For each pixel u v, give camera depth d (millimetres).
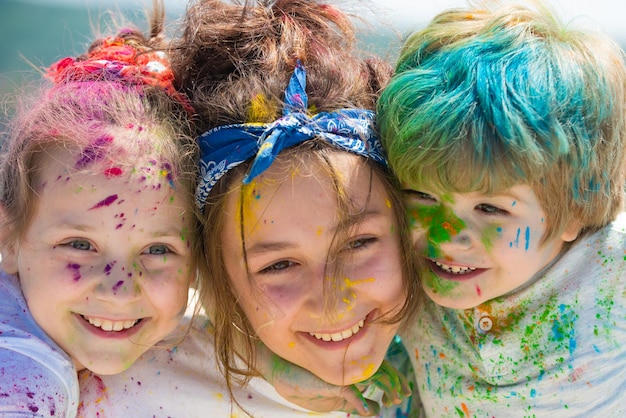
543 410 1799
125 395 1741
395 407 1969
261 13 1834
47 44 5020
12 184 1647
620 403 1793
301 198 1554
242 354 1789
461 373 1858
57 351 1598
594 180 1668
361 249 1604
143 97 1673
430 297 1759
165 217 1595
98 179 1547
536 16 1653
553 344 1765
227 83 1714
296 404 1805
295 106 1611
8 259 1664
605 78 1627
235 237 1612
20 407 1484
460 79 1569
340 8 1981
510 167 1514
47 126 1600
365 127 1635
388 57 1888
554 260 1758
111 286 1547
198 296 1884
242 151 1599
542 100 1526
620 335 1759
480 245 1623
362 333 1660
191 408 1796
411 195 1663
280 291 1600
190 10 1881
